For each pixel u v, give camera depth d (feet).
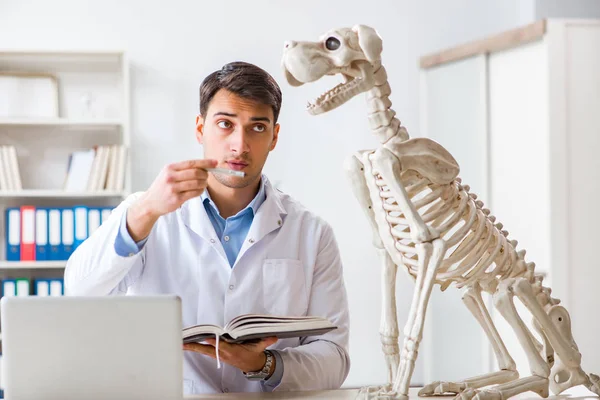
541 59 13.08
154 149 15.92
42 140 15.56
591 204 12.86
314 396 5.82
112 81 15.78
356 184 5.74
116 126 15.74
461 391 5.67
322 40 5.43
